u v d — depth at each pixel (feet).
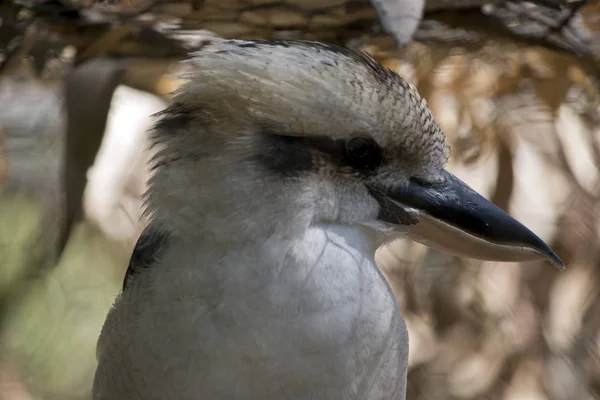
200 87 8.79
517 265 9.84
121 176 9.72
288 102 8.77
